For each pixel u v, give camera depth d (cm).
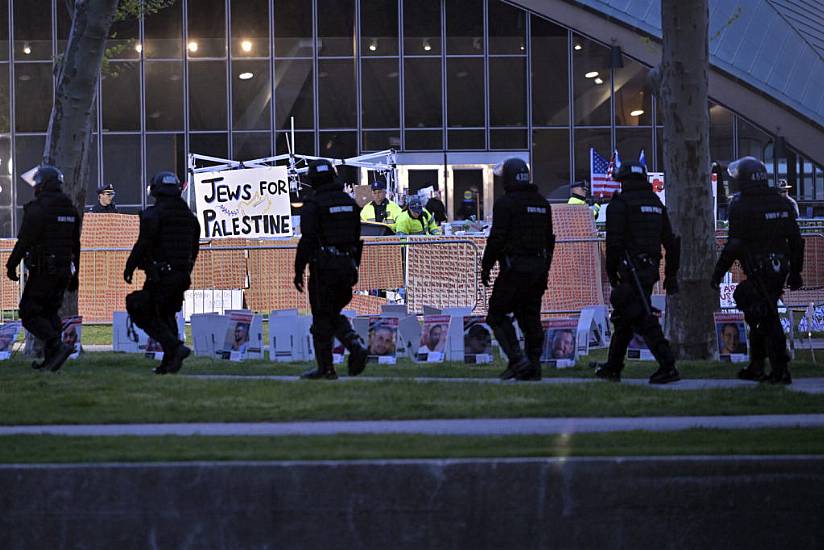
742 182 3522
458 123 12106
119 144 11931
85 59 4622
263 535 2133
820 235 5850
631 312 3578
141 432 2677
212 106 11994
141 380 3644
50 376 3775
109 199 7025
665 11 4316
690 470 2167
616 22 11944
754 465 2173
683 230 4338
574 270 5850
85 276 5956
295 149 12019
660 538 2159
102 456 2233
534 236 3600
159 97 11969
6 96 11981
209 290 5953
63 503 2139
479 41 12106
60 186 3919
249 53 12012
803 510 2178
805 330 5162
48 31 11994
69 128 4650
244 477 2134
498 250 3594
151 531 2138
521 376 3641
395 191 8562
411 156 12031
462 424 2781
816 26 13062
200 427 2767
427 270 5844
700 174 4331
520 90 12138
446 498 2136
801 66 12644
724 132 12562
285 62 12031
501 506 2144
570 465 2153
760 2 12812
